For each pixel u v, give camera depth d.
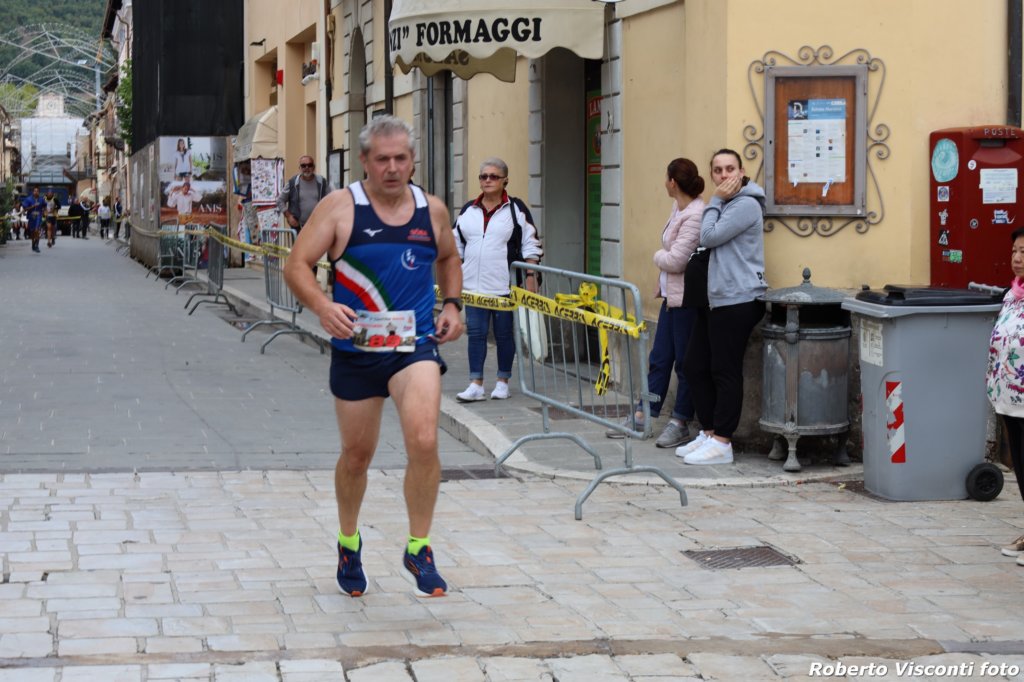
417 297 5.36
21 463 8.41
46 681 4.56
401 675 4.73
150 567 6.04
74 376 12.42
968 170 8.45
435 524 7.00
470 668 4.81
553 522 7.05
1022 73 8.81
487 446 8.95
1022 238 6.20
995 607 5.60
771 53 8.75
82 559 6.14
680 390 8.96
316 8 24.17
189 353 14.45
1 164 86.38
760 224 8.34
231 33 31.59
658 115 10.34
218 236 20.41
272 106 30.47
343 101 21.72
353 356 5.33
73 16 101.50
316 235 5.24
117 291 24.16
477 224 10.57
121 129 57.09
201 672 4.69
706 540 6.68
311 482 8.00
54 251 46.22
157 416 10.34
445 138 16.86
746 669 4.86
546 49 10.71
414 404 5.30
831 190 8.73
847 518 7.13
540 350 8.06
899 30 8.69
